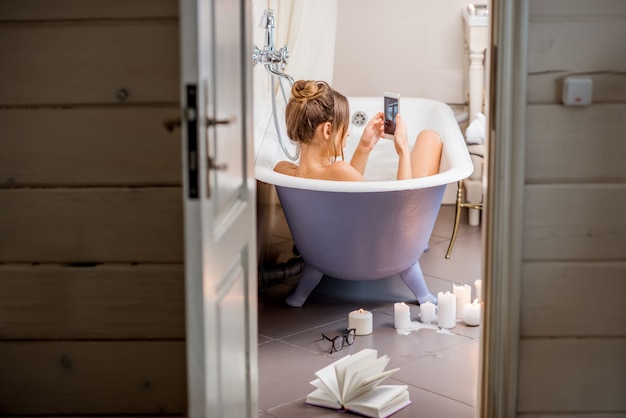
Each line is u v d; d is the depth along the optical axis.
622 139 2.40
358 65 5.34
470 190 5.03
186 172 1.78
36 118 2.32
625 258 2.46
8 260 2.39
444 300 3.67
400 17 5.27
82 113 2.32
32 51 2.29
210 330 1.88
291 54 4.80
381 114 4.11
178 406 2.46
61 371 2.44
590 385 2.52
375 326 3.71
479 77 5.15
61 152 2.34
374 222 3.62
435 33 5.29
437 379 3.22
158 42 2.29
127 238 2.38
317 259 3.81
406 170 3.97
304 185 3.49
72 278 2.40
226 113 2.03
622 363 2.51
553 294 2.47
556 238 2.45
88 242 2.38
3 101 2.31
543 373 2.51
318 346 3.51
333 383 3.06
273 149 4.05
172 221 2.37
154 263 2.39
